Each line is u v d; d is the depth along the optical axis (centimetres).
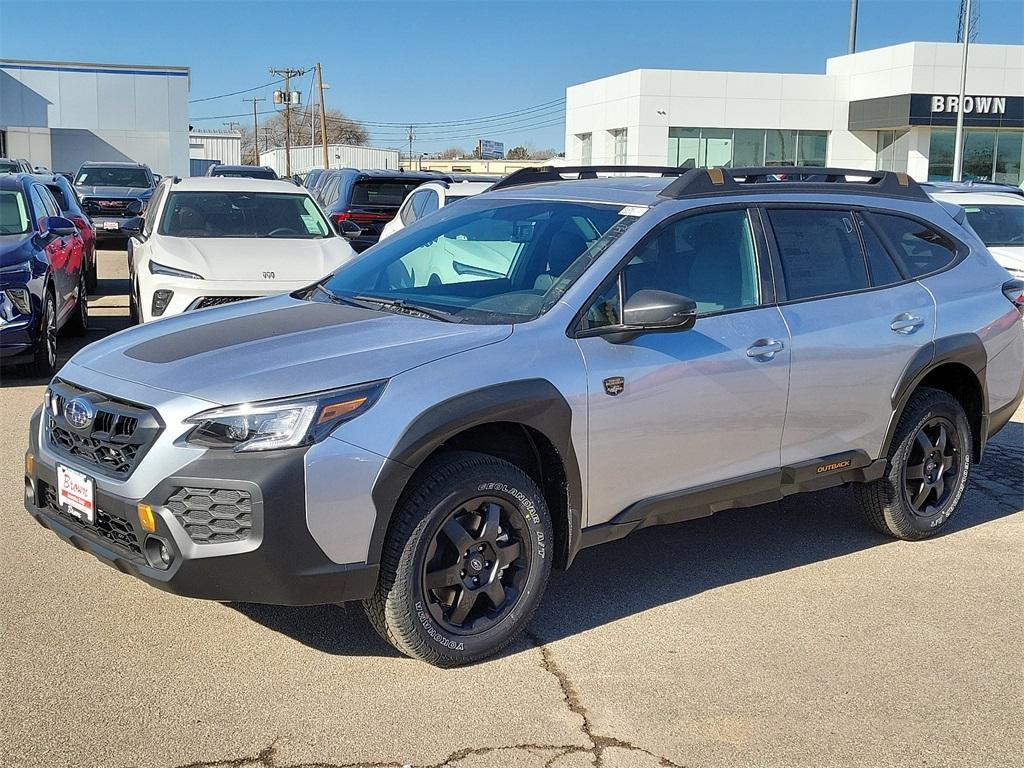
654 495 442
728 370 450
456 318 430
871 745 350
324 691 375
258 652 404
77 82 4206
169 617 431
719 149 3972
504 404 386
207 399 361
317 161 7469
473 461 388
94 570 477
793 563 518
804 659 411
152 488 358
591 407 411
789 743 350
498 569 400
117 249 2325
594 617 447
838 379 491
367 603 384
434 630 386
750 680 393
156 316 904
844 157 4059
